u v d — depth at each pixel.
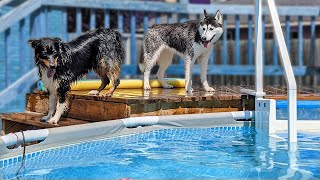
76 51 6.11
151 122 6.15
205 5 11.20
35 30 9.40
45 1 9.33
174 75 11.88
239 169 4.35
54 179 4.02
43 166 4.45
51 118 6.18
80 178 4.05
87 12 11.65
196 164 4.55
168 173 4.21
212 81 12.61
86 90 7.71
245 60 14.48
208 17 7.00
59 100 6.11
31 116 7.00
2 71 9.22
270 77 13.20
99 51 6.44
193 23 7.27
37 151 4.98
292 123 5.57
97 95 6.58
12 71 9.21
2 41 9.17
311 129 6.55
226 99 6.87
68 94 6.14
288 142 5.62
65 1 9.59
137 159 4.77
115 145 5.46
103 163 4.59
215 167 4.43
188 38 7.20
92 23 10.23
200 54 7.32
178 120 6.38
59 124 6.11
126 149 5.26
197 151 5.16
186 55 7.27
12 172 4.24
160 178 4.04
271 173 4.20
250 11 11.50
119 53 6.65
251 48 11.73
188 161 4.68
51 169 4.34
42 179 4.02
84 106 6.70
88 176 4.12
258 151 5.16
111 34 6.59
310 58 12.13
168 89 8.26
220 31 7.08
